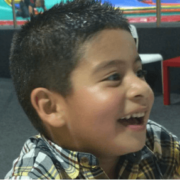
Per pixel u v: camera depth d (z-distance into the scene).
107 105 0.33
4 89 3.63
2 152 1.94
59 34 0.35
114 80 0.34
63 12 0.37
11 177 0.42
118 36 0.34
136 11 4.21
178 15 3.92
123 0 4.25
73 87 0.34
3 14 5.26
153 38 3.25
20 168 0.42
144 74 0.38
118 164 0.45
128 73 0.35
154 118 2.50
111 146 0.35
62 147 0.40
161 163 0.52
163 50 3.22
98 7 0.38
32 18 0.39
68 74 0.34
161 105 2.84
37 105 0.36
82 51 0.34
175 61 2.72
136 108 0.34
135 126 0.35
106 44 0.34
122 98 0.34
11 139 2.15
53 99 0.36
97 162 0.39
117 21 0.35
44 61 0.35
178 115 2.54
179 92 3.23
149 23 3.83
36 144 0.45
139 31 3.32
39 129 0.39
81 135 0.36
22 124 2.44
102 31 0.34
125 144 0.35
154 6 4.09
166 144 0.54
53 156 0.42
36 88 0.36
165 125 2.32
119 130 0.34
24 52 0.37
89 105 0.34
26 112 0.39
